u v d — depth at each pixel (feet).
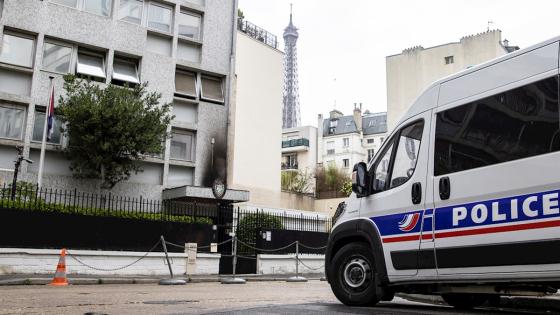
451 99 21.52
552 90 17.93
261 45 112.06
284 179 163.12
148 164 75.31
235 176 102.68
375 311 20.44
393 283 21.95
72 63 71.67
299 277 61.57
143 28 77.36
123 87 66.64
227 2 87.97
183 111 80.89
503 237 18.25
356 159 278.87
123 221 58.23
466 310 23.73
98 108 61.26
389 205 22.66
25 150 65.16
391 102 133.69
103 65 74.33
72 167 66.74
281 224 79.77
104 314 20.40
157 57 78.23
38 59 67.97
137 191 72.59
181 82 81.46
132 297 30.17
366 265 23.30
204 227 64.75
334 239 24.85
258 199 106.42
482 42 124.88
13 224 50.90
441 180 20.72
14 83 67.05
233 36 87.51
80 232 54.95
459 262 19.54
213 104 83.35
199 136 80.84
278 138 112.78
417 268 20.95
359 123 285.64
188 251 62.03
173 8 81.76
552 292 19.02
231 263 68.49
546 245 17.02
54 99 67.92
